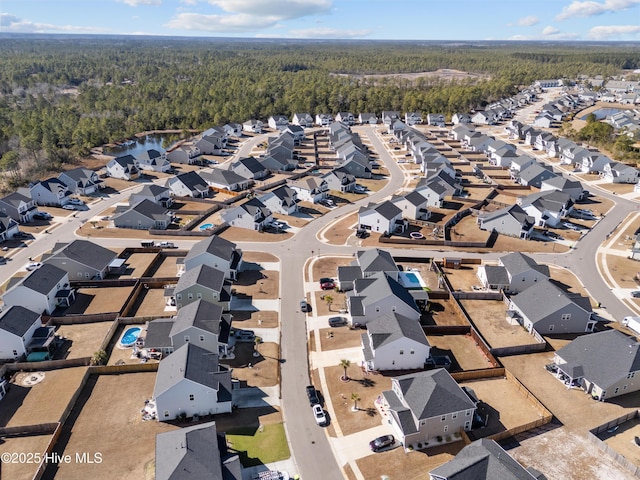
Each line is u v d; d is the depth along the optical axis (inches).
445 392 1939.0
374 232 3929.6
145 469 1734.7
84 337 2519.7
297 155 6520.7
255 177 5398.6
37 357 2321.6
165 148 7081.7
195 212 4330.7
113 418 1977.1
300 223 4133.9
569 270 3363.7
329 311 2785.4
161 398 1924.2
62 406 2039.9
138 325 2615.7
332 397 2129.7
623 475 1764.3
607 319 2797.7
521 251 3644.2
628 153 6195.9
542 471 1770.4
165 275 3176.7
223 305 2751.0
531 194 4648.1
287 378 2247.8
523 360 2421.3
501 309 2878.9
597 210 4520.2
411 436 1859.0
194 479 1550.2
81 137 6540.4
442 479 1568.7
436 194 4510.3
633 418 2047.2
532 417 2039.9
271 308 2815.0
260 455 1813.5
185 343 2329.0
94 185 4936.0
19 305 2536.9
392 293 2588.6
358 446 1872.5
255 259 3432.6
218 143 6648.6
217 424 1961.1
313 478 1726.1
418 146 6284.5
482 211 4399.6
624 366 2156.7
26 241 3703.3
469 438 1918.1
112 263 3265.3
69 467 1738.4
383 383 2218.3
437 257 3489.2
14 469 1728.6
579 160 5940.0
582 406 2116.1
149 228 3969.0
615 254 3612.2
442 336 2608.3
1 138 6117.1
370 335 2349.9
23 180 5187.0
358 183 5319.9
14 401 2064.5
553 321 2618.1
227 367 2226.9
